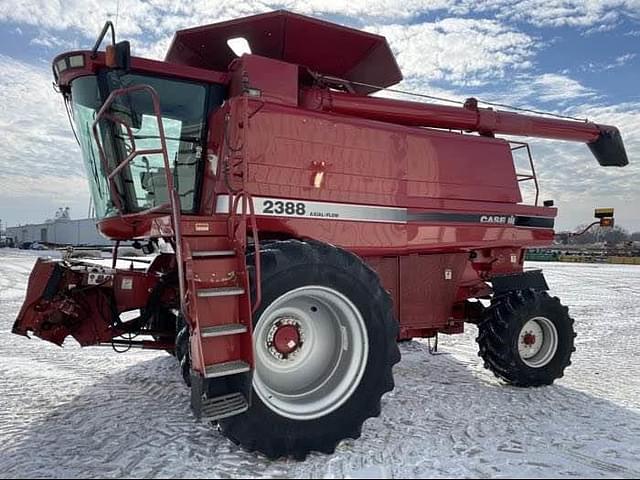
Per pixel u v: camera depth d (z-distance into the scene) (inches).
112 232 157.4
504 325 182.5
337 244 158.6
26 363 208.5
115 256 188.5
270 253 119.3
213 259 117.3
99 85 145.7
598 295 507.2
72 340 257.0
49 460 115.0
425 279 193.2
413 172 175.8
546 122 231.8
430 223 178.7
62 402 157.5
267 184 146.3
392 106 192.9
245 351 112.9
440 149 183.5
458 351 248.1
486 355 187.8
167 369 199.6
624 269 983.0
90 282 153.6
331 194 157.3
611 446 127.9
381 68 198.5
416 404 160.7
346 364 129.4
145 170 152.7
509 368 181.3
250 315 112.5
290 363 131.1
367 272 129.9
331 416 122.3
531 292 191.3
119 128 147.8
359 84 205.6
